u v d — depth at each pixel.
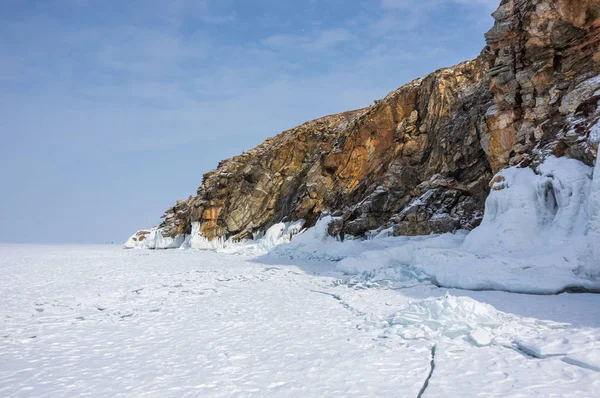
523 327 8.17
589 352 6.27
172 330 9.71
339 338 8.62
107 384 6.16
